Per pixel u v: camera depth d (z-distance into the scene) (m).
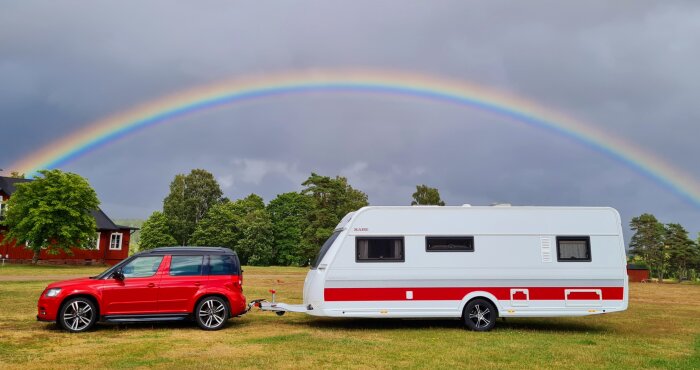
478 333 12.53
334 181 73.19
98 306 11.84
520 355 9.79
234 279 12.72
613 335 12.84
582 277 13.28
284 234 75.00
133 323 13.26
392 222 13.23
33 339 10.59
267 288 25.34
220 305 12.43
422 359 9.22
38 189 47.16
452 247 13.21
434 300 13.00
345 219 13.85
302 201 75.69
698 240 80.50
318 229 69.19
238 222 75.56
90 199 48.62
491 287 13.13
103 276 12.12
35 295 18.80
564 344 11.12
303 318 15.05
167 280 12.22
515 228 13.40
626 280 13.36
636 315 17.25
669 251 75.69
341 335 11.80
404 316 12.90
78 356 9.00
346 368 8.41
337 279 12.88
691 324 15.09
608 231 13.59
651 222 78.88
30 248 47.19
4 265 44.16
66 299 11.66
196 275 12.48
